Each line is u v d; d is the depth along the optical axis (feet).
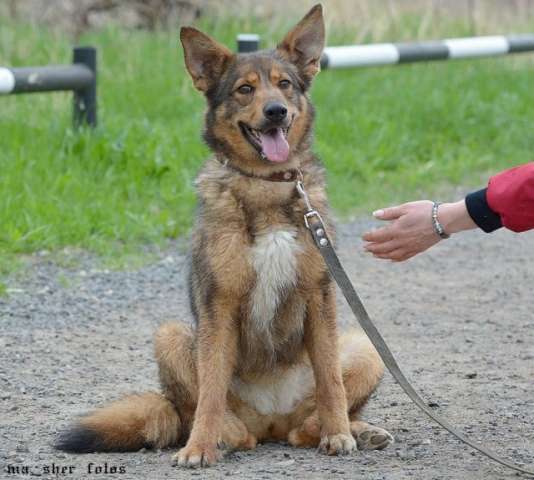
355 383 23.85
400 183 51.49
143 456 22.63
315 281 22.95
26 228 40.24
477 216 19.34
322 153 52.01
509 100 63.52
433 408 25.62
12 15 67.67
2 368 28.48
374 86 63.62
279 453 22.91
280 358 23.89
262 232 22.79
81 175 45.83
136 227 42.11
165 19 69.72
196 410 22.68
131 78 58.65
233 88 24.61
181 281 37.29
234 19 69.46
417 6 78.02
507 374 28.37
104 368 28.84
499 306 35.50
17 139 47.60
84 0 68.90
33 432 23.77
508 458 21.71
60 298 34.88
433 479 20.29
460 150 57.00
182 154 48.88
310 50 25.80
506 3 86.07
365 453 22.50
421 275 39.32
